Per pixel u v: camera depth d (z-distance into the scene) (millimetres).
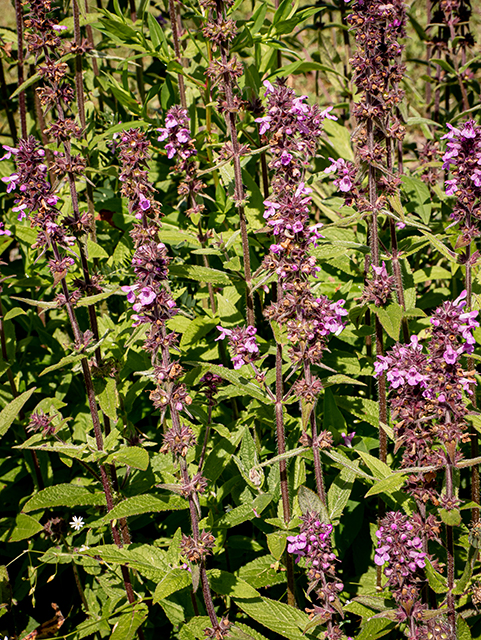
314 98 1338
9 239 1069
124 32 1054
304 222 836
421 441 844
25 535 969
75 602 1021
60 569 1035
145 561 888
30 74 1091
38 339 1132
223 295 1042
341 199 1124
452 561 861
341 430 968
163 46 1051
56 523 1001
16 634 994
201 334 1017
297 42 1283
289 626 881
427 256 1169
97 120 1177
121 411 993
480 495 966
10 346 1049
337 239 1060
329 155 1205
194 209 998
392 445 997
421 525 858
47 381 1086
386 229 1114
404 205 1097
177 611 938
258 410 976
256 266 1043
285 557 908
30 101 1191
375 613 873
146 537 1039
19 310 1015
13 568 1046
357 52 913
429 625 843
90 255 1019
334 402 968
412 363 830
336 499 916
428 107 1279
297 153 884
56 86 910
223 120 1116
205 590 851
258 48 1070
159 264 824
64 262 887
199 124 1163
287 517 905
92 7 1144
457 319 817
